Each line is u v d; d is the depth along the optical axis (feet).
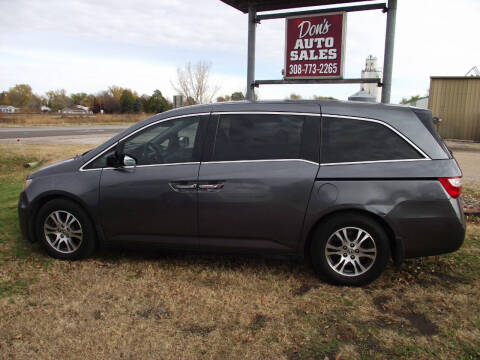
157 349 9.25
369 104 12.61
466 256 14.79
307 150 12.34
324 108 12.62
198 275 13.16
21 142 55.77
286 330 10.04
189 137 13.28
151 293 11.90
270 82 24.07
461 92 62.03
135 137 13.71
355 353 9.15
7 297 11.55
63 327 10.07
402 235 11.78
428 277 13.16
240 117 13.07
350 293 12.01
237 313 10.83
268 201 12.28
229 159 12.75
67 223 14.11
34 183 14.32
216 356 9.03
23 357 8.91
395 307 11.19
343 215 12.09
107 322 10.31
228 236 12.82
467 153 46.47
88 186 13.62
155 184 13.06
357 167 11.94
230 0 23.53
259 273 13.37
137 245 13.67
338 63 22.22
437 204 11.63
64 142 57.21
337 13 21.81
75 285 12.34
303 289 12.28
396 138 12.03
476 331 10.03
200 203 12.73
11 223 18.71
